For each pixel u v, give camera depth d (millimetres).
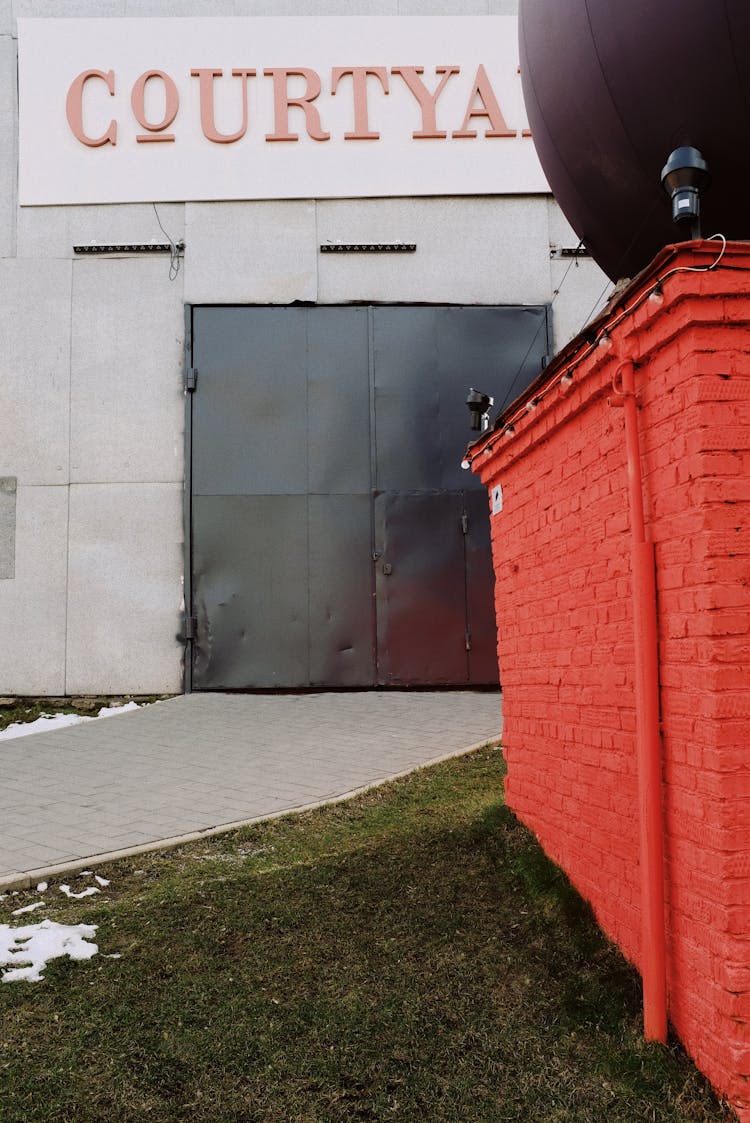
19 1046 3100
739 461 2734
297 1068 2986
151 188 10633
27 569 10141
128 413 10398
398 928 3916
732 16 3164
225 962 3678
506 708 5047
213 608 10188
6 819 5812
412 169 10742
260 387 10469
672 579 2924
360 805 6074
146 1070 2969
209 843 5312
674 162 2900
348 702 9617
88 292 10539
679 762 2898
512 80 10875
